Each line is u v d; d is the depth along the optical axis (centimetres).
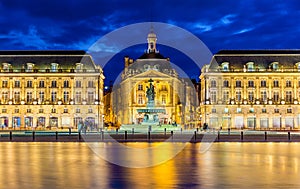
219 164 2556
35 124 11762
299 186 1786
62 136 5656
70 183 1858
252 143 4625
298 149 3703
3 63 11856
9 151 3472
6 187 1753
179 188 1739
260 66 12062
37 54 12150
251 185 1811
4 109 11756
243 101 11969
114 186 1786
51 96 11875
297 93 12000
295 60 12156
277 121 11969
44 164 2533
